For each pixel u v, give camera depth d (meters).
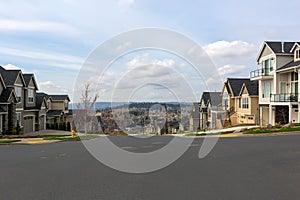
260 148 11.12
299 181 6.17
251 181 6.20
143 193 5.45
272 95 26.67
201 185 5.93
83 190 5.68
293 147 11.28
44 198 5.22
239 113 35.34
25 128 27.62
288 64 25.58
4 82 24.05
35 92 30.23
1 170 7.64
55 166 8.11
